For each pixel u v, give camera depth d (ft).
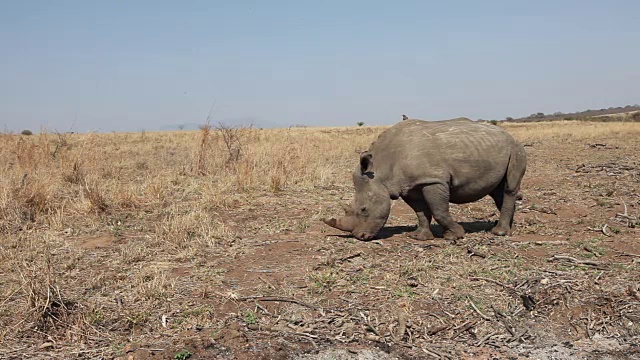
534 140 99.50
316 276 22.72
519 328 19.34
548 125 155.12
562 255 25.02
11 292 21.02
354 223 27.73
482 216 34.88
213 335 18.30
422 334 18.92
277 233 29.60
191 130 140.46
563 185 45.98
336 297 21.09
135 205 36.09
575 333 19.19
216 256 25.75
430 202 26.91
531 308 20.43
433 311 20.17
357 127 151.23
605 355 17.85
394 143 27.40
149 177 44.34
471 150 26.55
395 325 19.29
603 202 36.63
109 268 24.30
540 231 29.45
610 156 69.10
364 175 27.48
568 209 35.42
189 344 17.71
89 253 26.40
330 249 26.43
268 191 41.93
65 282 22.53
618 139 96.32
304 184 44.86
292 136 94.73
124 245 27.66
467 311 20.20
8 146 60.75
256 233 29.76
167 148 81.92
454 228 27.63
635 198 38.93
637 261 24.13
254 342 18.02
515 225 30.76
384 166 27.37
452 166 26.53
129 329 18.90
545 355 17.88
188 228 29.55
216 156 53.11
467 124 27.61
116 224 31.71
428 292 21.48
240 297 20.90
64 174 45.62
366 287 21.88
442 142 26.58
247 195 39.91
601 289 21.38
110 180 44.88
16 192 34.78
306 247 26.81
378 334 18.69
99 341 18.11
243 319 19.49
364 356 17.51
